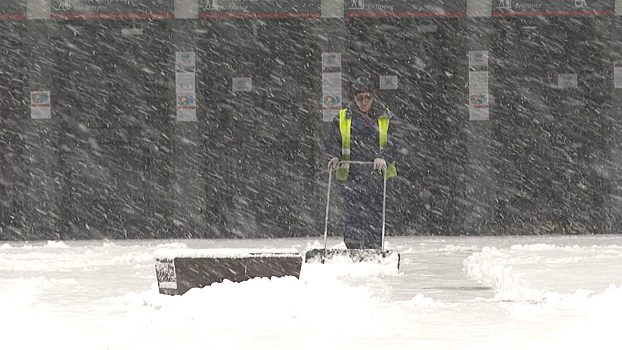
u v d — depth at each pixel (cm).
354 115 4706
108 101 6788
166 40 6781
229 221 6825
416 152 6856
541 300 3306
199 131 6781
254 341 2559
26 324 2656
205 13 6781
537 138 6875
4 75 6712
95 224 6794
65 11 6738
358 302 3053
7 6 6700
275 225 6844
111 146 6794
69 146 6775
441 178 6844
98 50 6762
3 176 6725
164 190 6806
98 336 2647
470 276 4134
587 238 6303
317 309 2969
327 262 4353
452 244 5903
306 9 6788
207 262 3288
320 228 6825
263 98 6819
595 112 6912
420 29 6844
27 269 4519
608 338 2427
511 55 6869
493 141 6862
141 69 6781
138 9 6750
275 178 6838
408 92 6844
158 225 6806
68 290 3706
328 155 4700
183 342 2555
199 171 6781
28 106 6712
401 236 6694
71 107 6769
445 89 6844
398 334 2655
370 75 6838
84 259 4953
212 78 6806
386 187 4716
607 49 6875
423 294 3541
